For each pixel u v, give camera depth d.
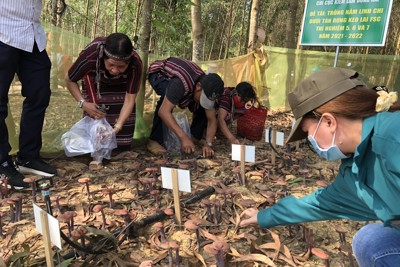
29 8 2.51
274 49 5.91
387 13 3.88
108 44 2.65
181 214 2.35
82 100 3.03
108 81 3.06
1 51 2.41
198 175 2.98
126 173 2.95
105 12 9.45
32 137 2.76
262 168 3.15
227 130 3.67
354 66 6.30
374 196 1.26
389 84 6.56
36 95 2.68
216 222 2.26
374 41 4.00
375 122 1.20
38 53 2.65
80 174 2.90
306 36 4.67
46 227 1.62
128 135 3.35
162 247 1.86
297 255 1.99
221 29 12.33
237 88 3.90
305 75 6.25
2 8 2.39
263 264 1.90
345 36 4.26
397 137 1.11
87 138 3.07
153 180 2.48
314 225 2.31
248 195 2.66
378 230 1.54
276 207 1.75
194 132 3.83
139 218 2.27
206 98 3.26
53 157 3.17
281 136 3.27
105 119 3.09
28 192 2.58
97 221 2.20
